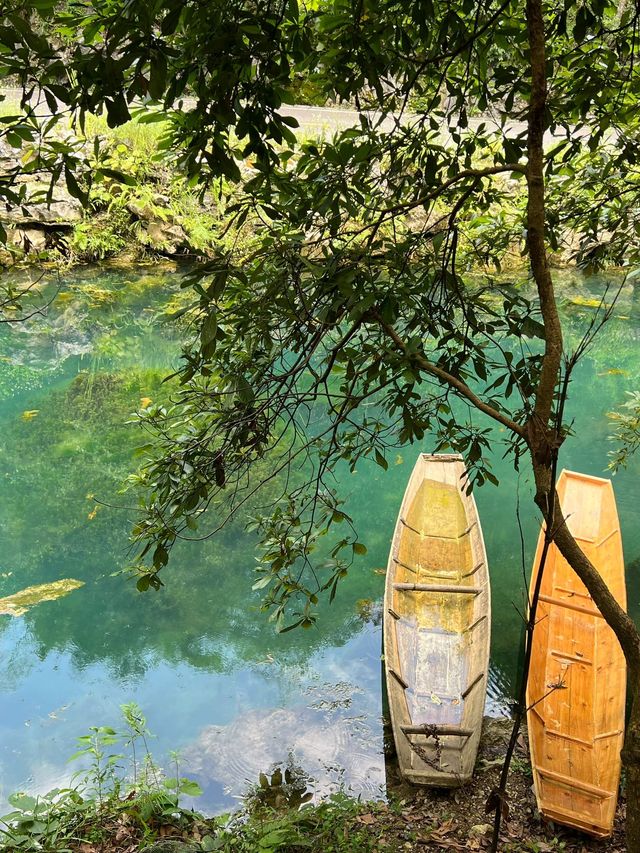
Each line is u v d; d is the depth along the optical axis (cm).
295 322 273
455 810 453
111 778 477
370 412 1004
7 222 382
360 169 309
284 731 537
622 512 802
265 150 233
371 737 532
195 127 232
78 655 621
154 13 188
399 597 610
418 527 695
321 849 413
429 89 408
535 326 285
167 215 1519
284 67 228
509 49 336
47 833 394
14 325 1307
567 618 565
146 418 316
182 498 299
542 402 282
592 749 467
